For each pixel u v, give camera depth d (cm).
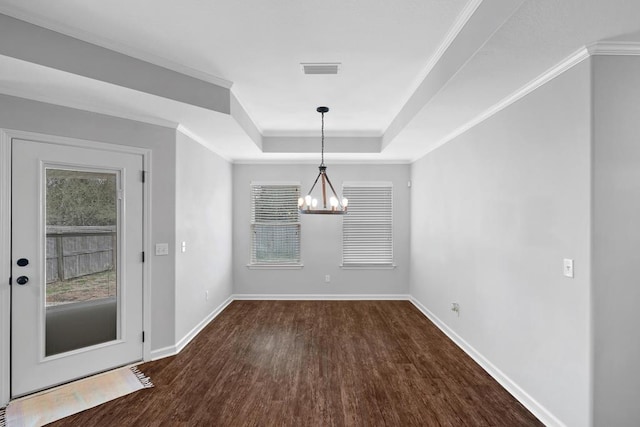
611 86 196
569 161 212
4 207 252
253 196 582
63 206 283
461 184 371
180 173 364
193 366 318
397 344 375
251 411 246
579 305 205
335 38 242
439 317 436
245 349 360
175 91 282
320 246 581
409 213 580
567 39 186
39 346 267
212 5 204
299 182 579
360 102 375
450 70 240
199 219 420
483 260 321
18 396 258
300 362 328
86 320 295
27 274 262
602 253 196
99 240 303
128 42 247
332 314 491
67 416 238
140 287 323
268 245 584
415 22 221
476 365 323
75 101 282
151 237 331
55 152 275
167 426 229
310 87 332
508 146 279
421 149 484
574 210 208
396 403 257
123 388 276
